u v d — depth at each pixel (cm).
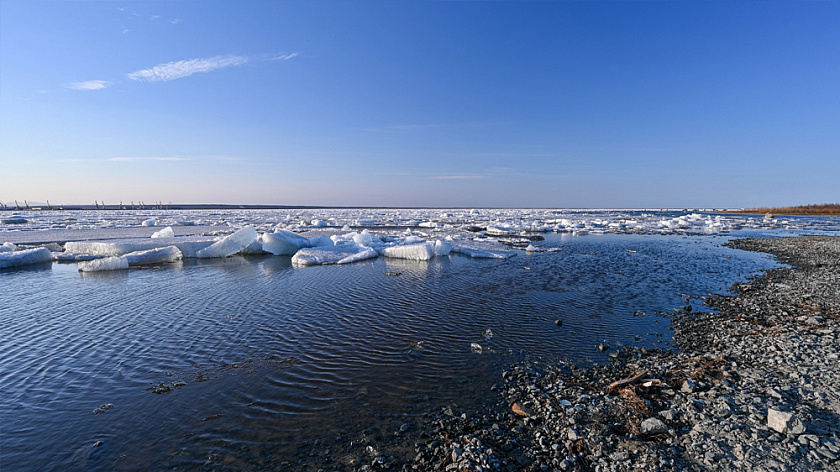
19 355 701
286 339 778
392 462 412
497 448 432
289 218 5594
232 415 508
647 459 399
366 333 809
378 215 7738
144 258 1742
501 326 855
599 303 1041
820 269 1530
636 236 3294
